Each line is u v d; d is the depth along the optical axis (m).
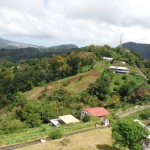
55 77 176.25
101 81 140.75
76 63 177.62
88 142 66.38
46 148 61.91
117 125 60.00
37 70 192.88
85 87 147.75
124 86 138.62
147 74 185.25
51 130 89.44
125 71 169.88
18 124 98.69
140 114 107.75
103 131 77.31
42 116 108.50
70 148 61.47
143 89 140.25
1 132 92.06
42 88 161.88
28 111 109.62
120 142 59.03
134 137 57.59
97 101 129.00
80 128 89.00
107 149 62.00
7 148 71.81
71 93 139.88
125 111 115.12
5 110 141.62
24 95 157.50
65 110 117.25
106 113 109.38
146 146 61.28
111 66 176.50
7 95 164.50
